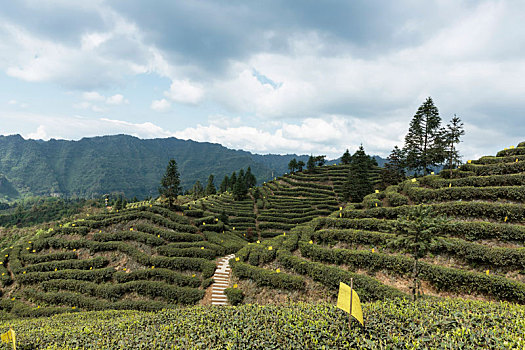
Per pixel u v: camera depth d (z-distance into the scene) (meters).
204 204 72.00
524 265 18.30
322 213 56.34
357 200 50.38
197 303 26.64
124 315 23.16
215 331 12.48
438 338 9.36
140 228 38.25
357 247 25.38
